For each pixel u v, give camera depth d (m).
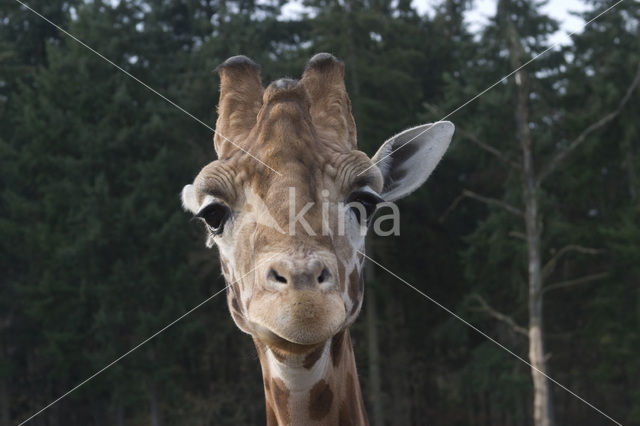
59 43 44.03
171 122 34.53
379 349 34.28
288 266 3.09
